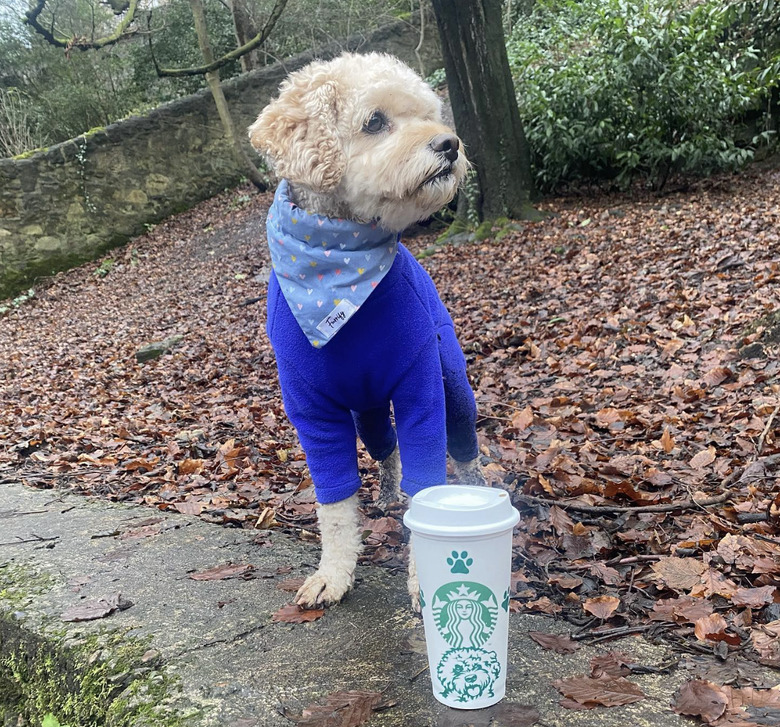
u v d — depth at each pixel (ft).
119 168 16.29
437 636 1.89
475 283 8.95
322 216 2.46
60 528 3.62
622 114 11.41
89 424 6.37
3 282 14.62
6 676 2.62
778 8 11.84
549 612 2.46
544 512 3.28
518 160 11.55
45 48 19.01
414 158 2.43
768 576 2.52
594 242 9.45
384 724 1.86
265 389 6.88
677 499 3.34
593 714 1.85
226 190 17.99
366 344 2.47
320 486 2.61
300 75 2.62
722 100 11.02
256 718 1.93
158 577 2.90
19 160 14.96
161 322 10.98
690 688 1.91
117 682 2.20
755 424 3.89
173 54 20.12
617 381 5.17
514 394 5.35
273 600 2.64
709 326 5.65
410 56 19.49
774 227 7.88
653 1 11.49
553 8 16.84
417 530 1.84
